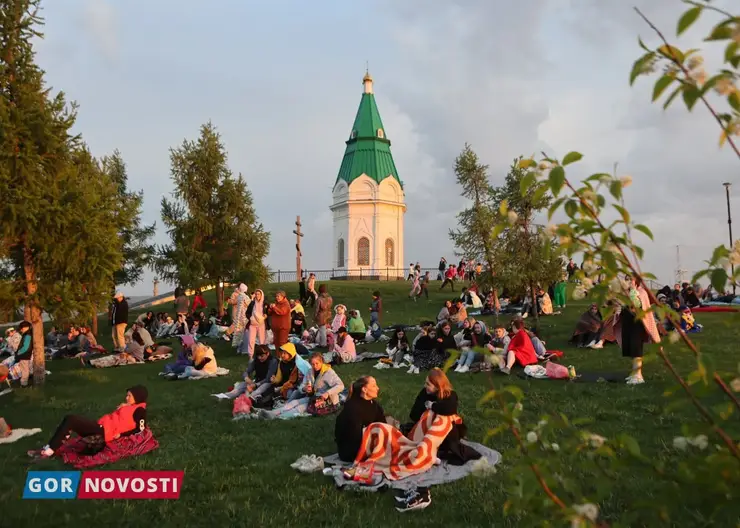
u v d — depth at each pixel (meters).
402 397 10.87
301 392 10.23
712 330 16.80
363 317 26.97
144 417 8.03
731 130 1.90
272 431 8.81
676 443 2.34
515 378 12.14
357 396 7.27
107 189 15.95
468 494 5.93
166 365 14.91
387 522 5.41
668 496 2.22
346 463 7.01
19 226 13.26
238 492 6.25
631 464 2.43
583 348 15.87
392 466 6.55
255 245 32.44
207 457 7.51
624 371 12.16
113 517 5.73
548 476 2.40
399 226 63.28
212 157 32.22
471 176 20.30
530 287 19.98
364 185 61.66
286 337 16.64
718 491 2.11
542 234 2.42
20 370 13.77
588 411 8.95
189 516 5.71
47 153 14.00
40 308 13.98
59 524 5.62
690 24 1.83
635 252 2.28
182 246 30.91
